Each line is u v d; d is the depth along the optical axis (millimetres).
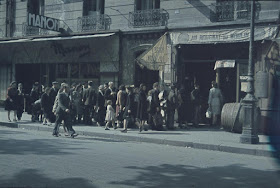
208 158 7023
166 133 10586
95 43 15898
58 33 17359
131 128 12000
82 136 10297
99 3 16266
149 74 14766
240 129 10609
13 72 19328
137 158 6660
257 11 11836
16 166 5539
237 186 4672
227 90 13086
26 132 10766
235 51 12758
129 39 14984
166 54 13734
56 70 17750
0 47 19703
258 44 11906
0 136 9461
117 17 15352
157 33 14133
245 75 12570
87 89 12734
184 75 13930
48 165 5699
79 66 16844
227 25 12406
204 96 13641
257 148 7754
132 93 11781
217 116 12891
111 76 15453
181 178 5070
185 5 13531
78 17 16438
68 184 4496
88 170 5406
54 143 8375
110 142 9102
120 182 4684
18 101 13430
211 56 13352
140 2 14945
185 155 7316
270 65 11031
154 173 5352
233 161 6758
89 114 12805
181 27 13414
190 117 12859
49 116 12195
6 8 19438
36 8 18688
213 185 4695
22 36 18203
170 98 11703
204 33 12852
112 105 12227
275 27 11344
